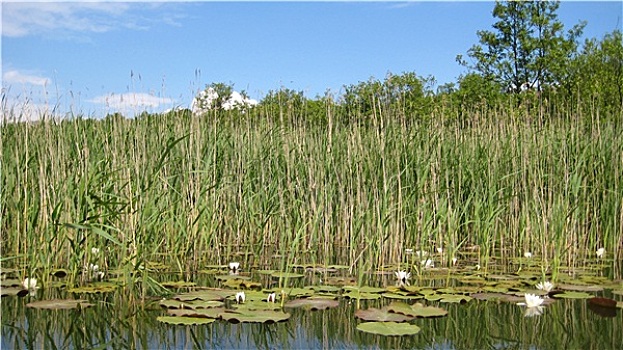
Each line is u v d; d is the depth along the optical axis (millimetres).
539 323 3938
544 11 22219
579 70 16625
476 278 5250
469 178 7000
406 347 3432
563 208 5695
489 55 23062
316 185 6453
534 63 21750
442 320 4035
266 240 7121
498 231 7250
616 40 16141
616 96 12023
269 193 6633
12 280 4988
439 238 6547
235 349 3363
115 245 5508
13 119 6465
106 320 3926
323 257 6457
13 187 5836
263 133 7348
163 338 3580
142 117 6465
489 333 3699
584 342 3506
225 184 6742
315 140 7398
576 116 7484
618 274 5496
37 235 5043
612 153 6773
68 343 3475
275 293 4586
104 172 5383
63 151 5574
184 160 6219
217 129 6938
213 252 6297
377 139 6461
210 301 4289
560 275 5418
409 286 4824
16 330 3703
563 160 6754
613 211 6500
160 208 5566
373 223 5949
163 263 5957
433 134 6902
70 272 5051
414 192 5988
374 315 3889
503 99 19672
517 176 6910
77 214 4883
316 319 3998
